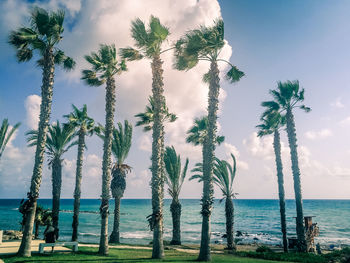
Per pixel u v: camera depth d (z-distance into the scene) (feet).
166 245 84.33
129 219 262.06
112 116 56.70
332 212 373.81
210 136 52.08
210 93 53.93
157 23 53.11
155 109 54.75
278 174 77.82
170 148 93.91
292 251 71.77
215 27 53.36
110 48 59.77
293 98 73.77
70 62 56.75
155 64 55.77
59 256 43.57
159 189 50.70
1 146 65.21
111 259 42.70
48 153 82.43
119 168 86.22
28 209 43.42
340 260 51.26
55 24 48.57
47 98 48.55
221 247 93.81
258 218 296.10
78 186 77.10
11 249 48.88
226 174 88.02
